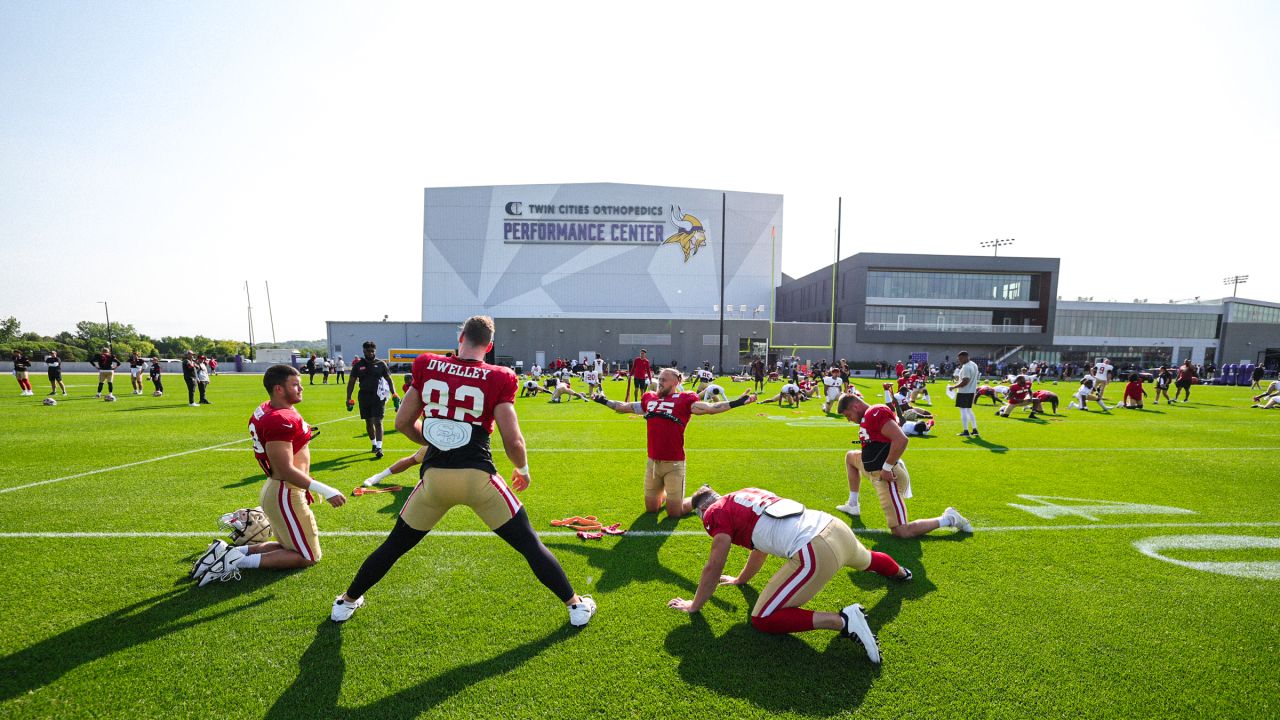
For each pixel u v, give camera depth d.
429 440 2.73
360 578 2.93
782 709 2.34
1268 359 54.81
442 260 50.75
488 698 2.39
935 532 4.63
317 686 2.45
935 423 12.20
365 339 45.12
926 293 49.72
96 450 7.91
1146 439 9.84
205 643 2.77
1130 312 53.16
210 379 29.20
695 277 51.81
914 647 2.83
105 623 2.94
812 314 56.84
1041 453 8.36
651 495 5.09
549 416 13.12
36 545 4.10
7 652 2.65
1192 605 3.32
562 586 2.94
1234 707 2.38
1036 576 3.73
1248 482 6.48
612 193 51.16
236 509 5.03
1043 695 2.45
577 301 51.16
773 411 14.62
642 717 2.29
